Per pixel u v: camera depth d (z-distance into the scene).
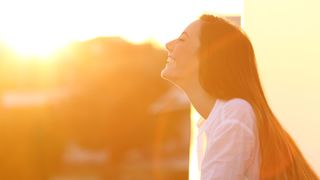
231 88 2.10
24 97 10.73
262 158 2.04
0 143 9.81
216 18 2.19
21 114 10.22
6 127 10.05
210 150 2.01
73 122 12.22
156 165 12.23
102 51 13.78
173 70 2.22
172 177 12.25
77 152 12.16
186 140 12.29
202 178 2.02
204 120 2.23
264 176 2.04
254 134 2.02
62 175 11.45
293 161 2.12
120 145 12.79
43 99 11.23
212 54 2.14
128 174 12.87
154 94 13.09
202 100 2.19
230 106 2.05
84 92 12.80
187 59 2.19
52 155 10.80
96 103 12.67
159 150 12.54
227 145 1.99
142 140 12.93
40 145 10.38
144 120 12.84
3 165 9.98
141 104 13.05
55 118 11.44
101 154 12.60
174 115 12.52
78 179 11.81
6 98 10.66
